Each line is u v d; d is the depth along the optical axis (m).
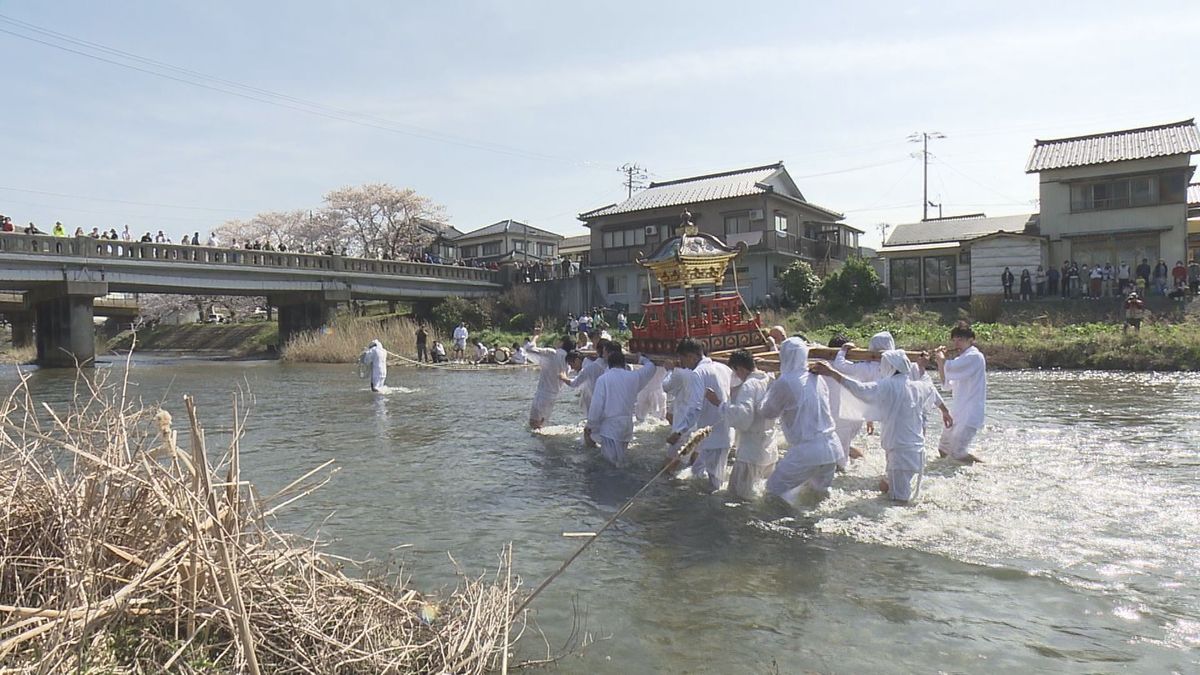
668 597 5.02
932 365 9.03
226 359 38.91
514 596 5.04
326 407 15.84
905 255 34.69
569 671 4.04
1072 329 24.06
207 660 3.21
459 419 13.62
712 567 5.54
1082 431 10.62
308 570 3.94
